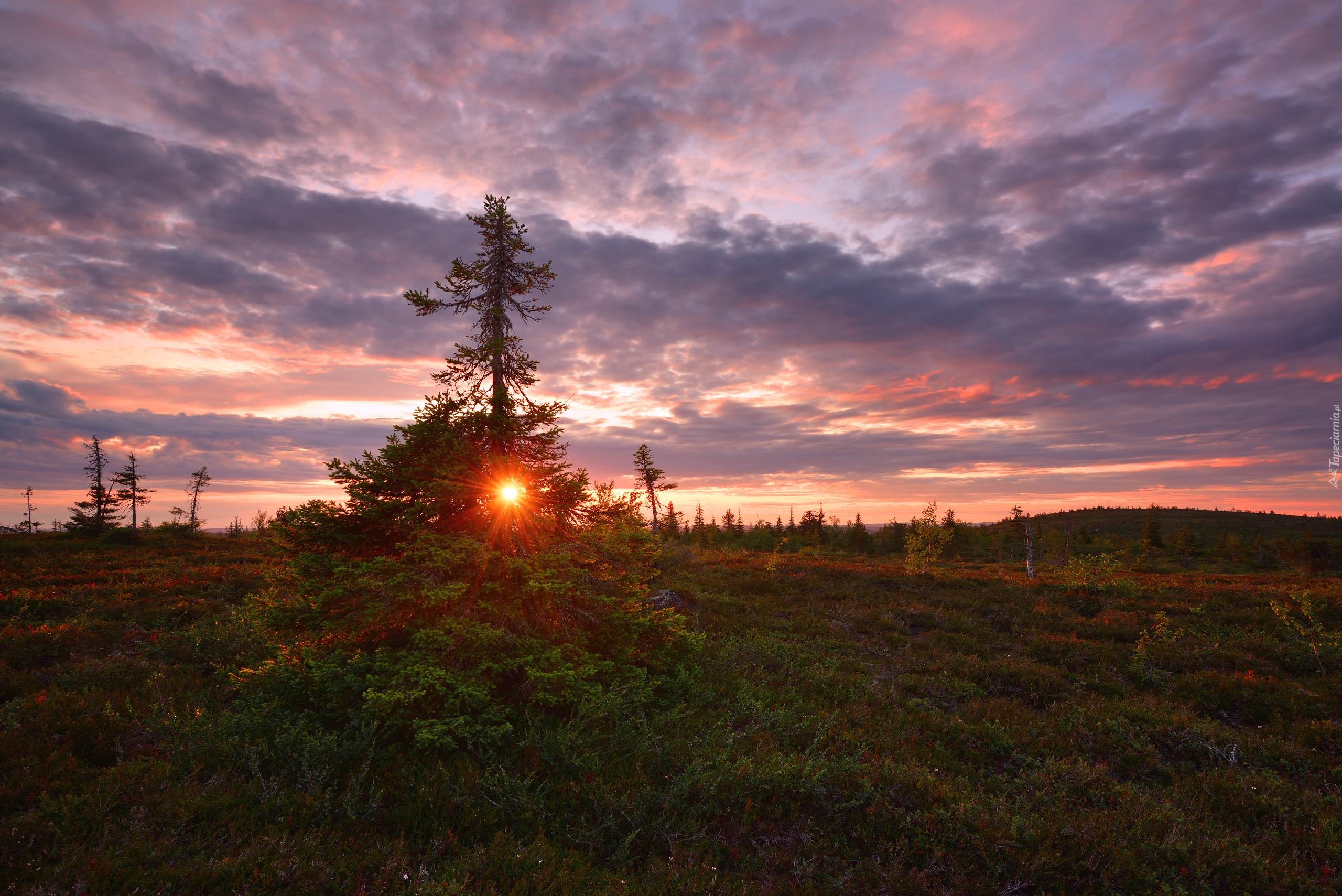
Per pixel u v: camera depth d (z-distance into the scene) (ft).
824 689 38.45
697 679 35.17
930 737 31.94
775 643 47.52
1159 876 18.37
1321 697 39.34
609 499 33.50
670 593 64.54
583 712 24.22
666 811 19.69
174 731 23.49
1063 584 82.33
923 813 20.65
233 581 68.03
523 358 32.40
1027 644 53.93
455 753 22.86
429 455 28.96
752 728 27.48
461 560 25.99
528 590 26.91
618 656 30.96
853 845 19.53
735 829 19.79
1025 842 19.43
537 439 32.07
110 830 16.80
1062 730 33.94
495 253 33.12
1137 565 152.76
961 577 92.43
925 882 17.29
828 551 207.41
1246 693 40.68
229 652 39.50
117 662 36.68
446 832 18.04
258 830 17.72
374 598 26.25
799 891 16.65
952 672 45.16
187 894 14.35
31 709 27.17
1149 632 56.08
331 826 18.25
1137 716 35.76
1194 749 31.37
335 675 25.48
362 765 20.95
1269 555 214.69
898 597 74.23
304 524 28.07
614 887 16.21
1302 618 59.72
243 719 23.70
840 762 24.41
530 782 20.61
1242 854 19.40
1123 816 21.53
